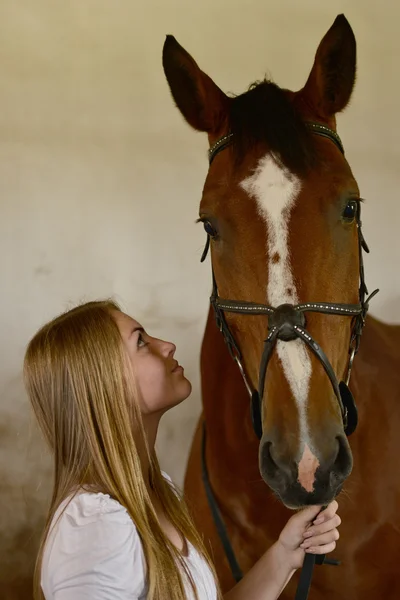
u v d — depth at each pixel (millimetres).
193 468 1636
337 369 1087
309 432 961
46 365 906
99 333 911
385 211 2758
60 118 2668
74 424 885
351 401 1115
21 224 2658
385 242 2760
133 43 2684
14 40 2648
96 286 2674
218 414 1432
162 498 989
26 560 2471
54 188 2668
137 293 2689
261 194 1048
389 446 1335
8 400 2609
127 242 2688
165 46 1288
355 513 1308
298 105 1213
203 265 2715
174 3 2689
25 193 2658
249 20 2715
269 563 1008
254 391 1168
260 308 1032
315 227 1029
